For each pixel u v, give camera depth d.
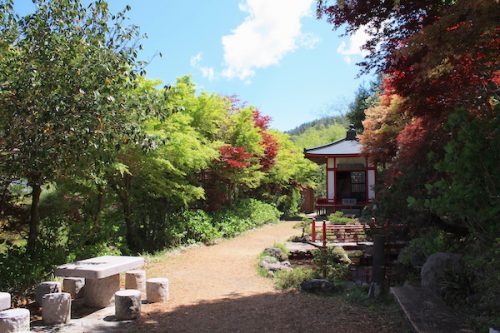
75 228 9.00
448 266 5.65
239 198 21.22
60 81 5.43
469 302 4.77
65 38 5.68
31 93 5.40
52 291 6.31
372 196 23.38
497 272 4.20
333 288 7.26
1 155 5.73
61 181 8.28
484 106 5.40
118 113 6.05
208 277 8.80
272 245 13.08
